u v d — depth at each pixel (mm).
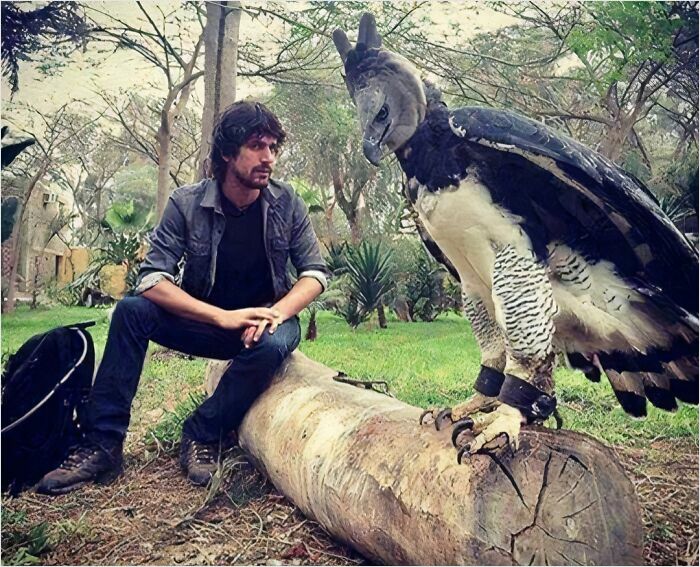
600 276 2375
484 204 2277
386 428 2396
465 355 3484
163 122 3760
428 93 2359
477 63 3693
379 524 2236
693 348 2449
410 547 2160
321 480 2455
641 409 2676
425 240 2654
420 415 2422
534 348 2240
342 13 3701
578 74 3631
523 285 2266
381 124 2346
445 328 3635
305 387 2889
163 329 3006
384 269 3623
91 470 2984
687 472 2922
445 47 3695
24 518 2836
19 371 3098
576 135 3625
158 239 3002
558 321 2477
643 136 3551
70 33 3664
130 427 3385
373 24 2441
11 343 3340
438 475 2098
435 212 2342
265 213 3066
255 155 2986
